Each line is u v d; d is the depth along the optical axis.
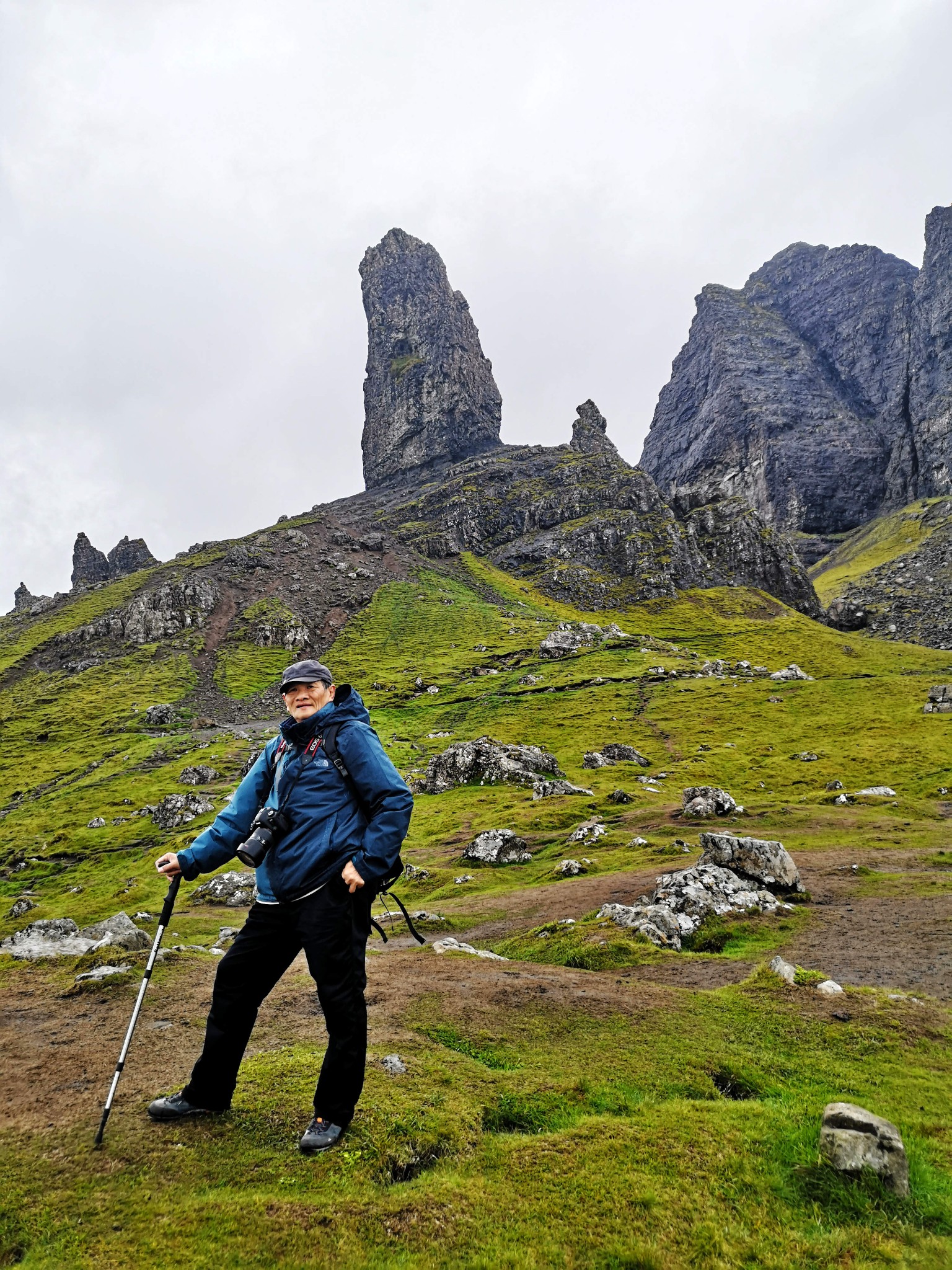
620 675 148.00
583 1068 8.06
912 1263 4.74
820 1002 10.98
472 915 30.72
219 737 131.50
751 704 119.44
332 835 5.24
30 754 135.62
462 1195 5.08
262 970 5.46
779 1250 4.82
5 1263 3.91
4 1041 7.44
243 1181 4.85
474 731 120.25
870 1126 5.90
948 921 21.94
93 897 59.66
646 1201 5.23
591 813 59.53
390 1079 6.96
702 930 21.83
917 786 69.56
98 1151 5.01
